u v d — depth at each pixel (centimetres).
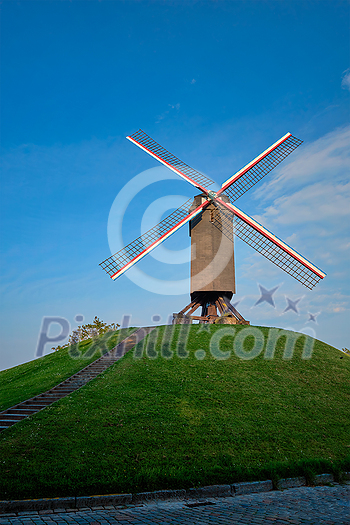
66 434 1263
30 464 1045
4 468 1016
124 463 1106
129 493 927
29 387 1989
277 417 1588
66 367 2292
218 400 1691
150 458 1156
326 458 1303
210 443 1306
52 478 962
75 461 1084
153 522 728
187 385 1831
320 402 1805
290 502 912
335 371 2233
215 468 1106
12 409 1557
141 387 1783
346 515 789
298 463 1188
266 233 3059
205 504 897
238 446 1310
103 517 762
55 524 707
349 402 1852
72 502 858
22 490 877
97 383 1831
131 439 1269
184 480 1011
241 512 814
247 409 1630
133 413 1486
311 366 2262
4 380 2402
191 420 1470
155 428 1371
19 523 712
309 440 1428
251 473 1095
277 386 1927
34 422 1359
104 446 1202
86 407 1520
